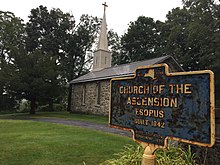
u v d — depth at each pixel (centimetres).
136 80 300
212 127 206
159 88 265
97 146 702
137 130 290
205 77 218
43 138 847
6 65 2595
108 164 420
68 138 848
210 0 2633
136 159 384
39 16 3497
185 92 235
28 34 3512
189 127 227
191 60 2988
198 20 2694
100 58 2752
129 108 307
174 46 3158
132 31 4181
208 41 2586
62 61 3444
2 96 2727
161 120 258
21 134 951
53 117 2030
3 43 3400
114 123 332
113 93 342
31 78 2406
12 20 3481
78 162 543
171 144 425
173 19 3447
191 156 386
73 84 2928
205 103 215
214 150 375
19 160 558
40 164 528
